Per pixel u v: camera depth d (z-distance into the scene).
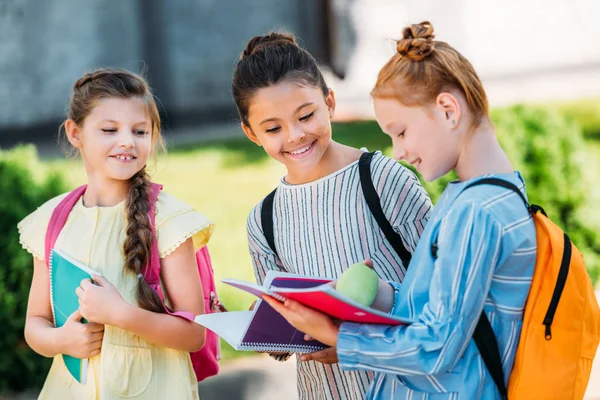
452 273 2.53
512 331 2.62
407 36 2.72
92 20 17.22
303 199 3.43
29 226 3.48
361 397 3.38
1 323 5.76
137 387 3.23
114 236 3.32
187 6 17.78
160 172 12.16
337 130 13.82
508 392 2.63
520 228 2.58
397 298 2.83
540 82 18.67
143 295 3.20
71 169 9.88
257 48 3.29
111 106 3.32
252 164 12.38
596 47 21.44
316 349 3.16
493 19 21.05
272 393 5.67
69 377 3.32
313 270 3.46
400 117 2.68
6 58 16.83
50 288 3.39
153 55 17.77
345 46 18.70
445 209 2.64
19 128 16.95
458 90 2.63
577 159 7.16
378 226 3.36
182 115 17.86
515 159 7.06
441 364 2.54
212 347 3.65
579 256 2.63
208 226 3.35
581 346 2.59
